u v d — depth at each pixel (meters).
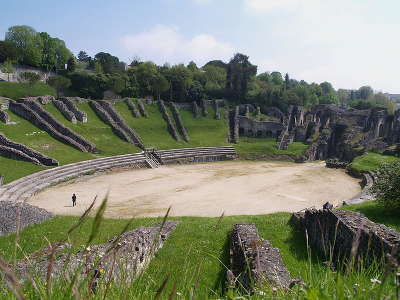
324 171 79.81
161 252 24.44
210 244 27.25
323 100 172.12
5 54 117.06
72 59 131.88
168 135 99.19
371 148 93.88
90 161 70.50
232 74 133.00
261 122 111.94
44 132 77.06
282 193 57.84
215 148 95.88
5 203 35.25
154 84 120.75
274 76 198.00
